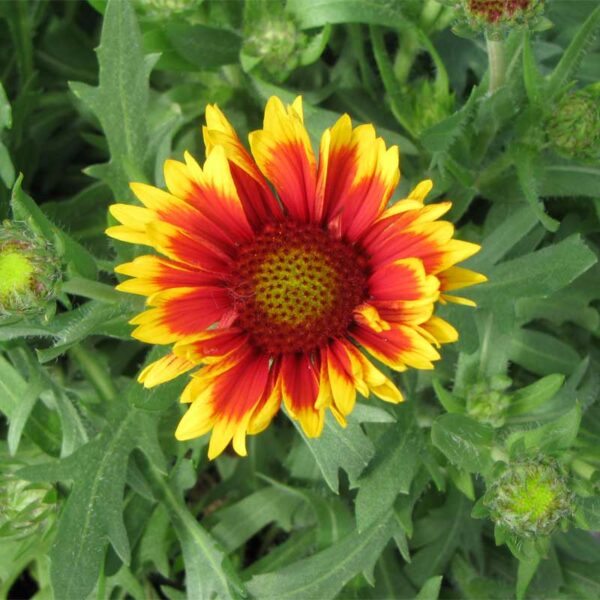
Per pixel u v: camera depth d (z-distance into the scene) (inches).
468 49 10.2
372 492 7.5
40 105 10.7
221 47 8.9
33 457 8.9
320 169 6.3
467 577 9.2
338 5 8.7
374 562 8.2
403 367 5.7
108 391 9.0
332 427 7.5
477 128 8.8
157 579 10.0
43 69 11.0
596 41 10.1
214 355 6.1
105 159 11.6
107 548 8.3
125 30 7.9
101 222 9.9
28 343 8.9
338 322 6.6
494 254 8.2
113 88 8.1
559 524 7.1
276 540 10.5
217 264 6.4
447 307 7.9
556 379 8.0
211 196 6.3
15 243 6.6
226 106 10.0
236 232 6.5
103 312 7.3
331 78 10.2
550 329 9.8
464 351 7.8
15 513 8.1
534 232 8.8
